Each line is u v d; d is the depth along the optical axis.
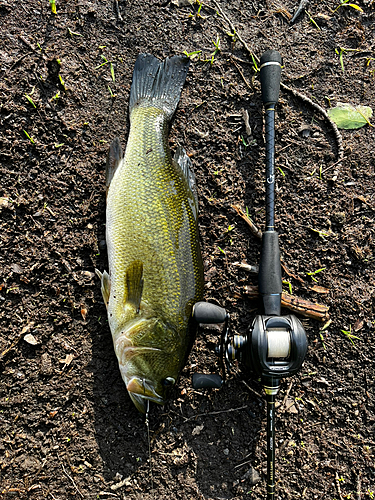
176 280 0.54
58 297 0.58
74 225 0.59
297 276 0.62
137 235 0.54
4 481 0.55
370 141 0.65
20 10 0.60
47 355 0.58
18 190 0.59
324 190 0.63
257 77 0.64
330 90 0.65
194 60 0.63
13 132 0.59
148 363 0.53
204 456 0.58
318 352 0.61
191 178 0.59
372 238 0.63
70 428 0.57
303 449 0.59
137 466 0.57
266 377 0.52
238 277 0.61
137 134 0.57
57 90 0.60
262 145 0.63
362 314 0.62
